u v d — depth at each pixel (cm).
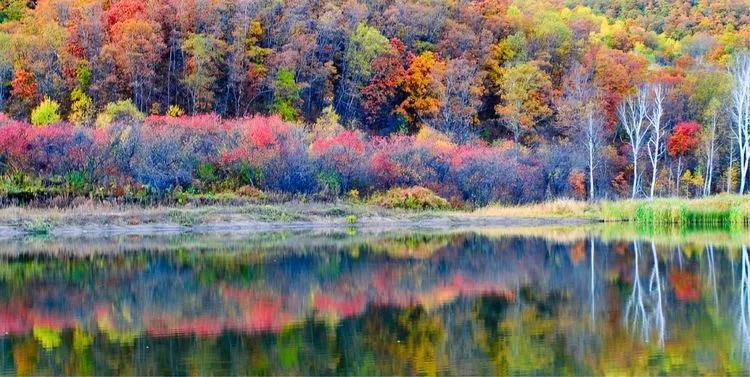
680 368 1498
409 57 8575
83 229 4528
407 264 3091
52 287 2575
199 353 1662
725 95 7956
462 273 2825
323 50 8412
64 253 3497
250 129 5819
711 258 3170
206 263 3144
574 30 10000
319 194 5591
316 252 3522
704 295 2295
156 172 5141
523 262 3125
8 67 7344
